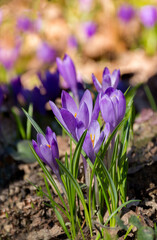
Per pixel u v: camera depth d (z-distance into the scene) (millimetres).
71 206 519
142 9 1481
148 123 772
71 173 509
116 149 520
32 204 602
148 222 540
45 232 563
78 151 493
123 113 492
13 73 1420
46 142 501
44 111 785
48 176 512
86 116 486
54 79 743
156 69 1217
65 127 495
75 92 625
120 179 536
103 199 541
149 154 655
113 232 525
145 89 985
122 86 822
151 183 601
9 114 846
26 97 808
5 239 582
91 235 533
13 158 725
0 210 626
